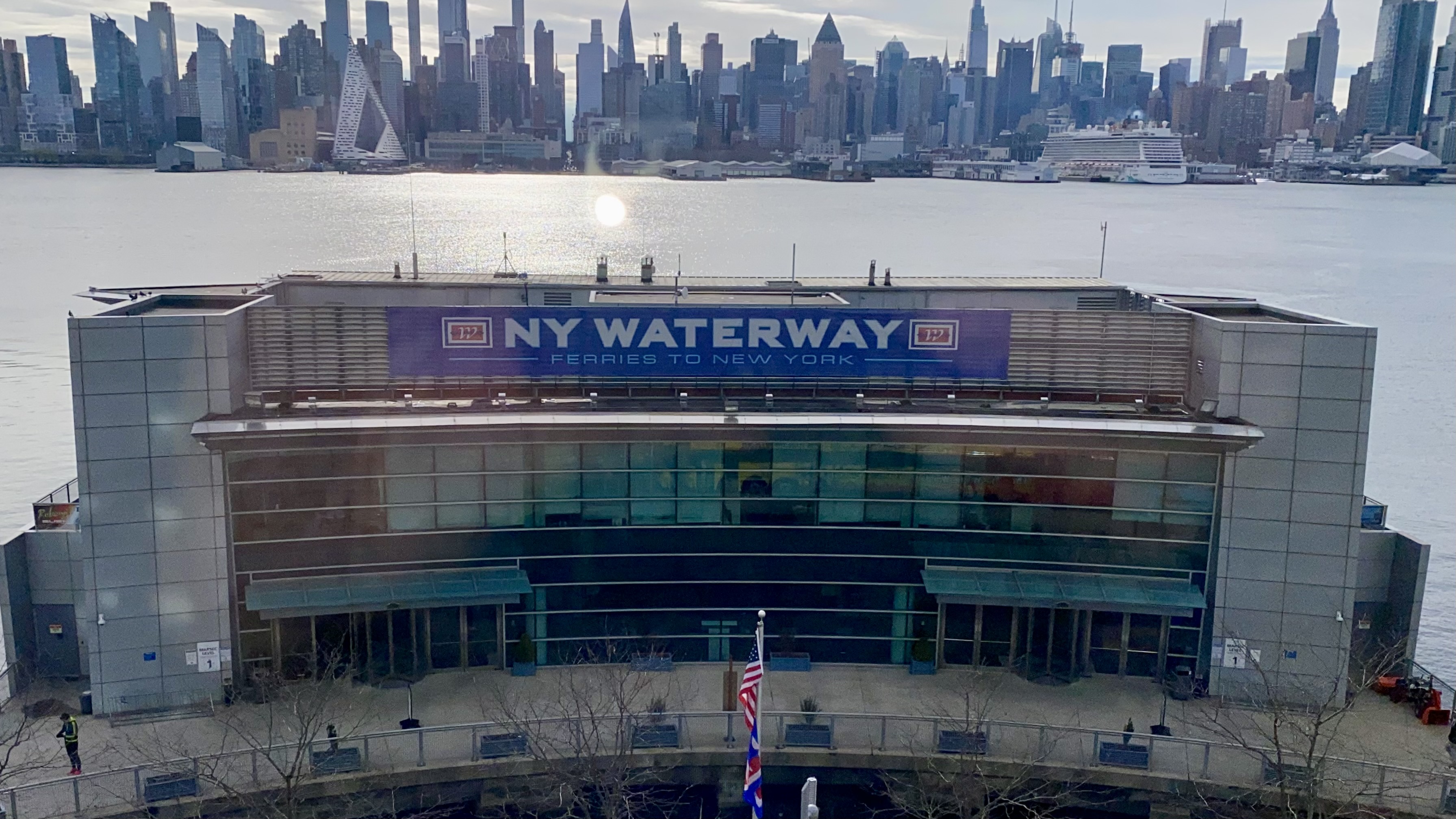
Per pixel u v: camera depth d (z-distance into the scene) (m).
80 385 40.47
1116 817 39.28
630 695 41.28
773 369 47.59
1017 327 47.69
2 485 80.81
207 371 41.59
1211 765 39.03
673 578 45.72
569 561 45.19
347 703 42.06
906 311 47.44
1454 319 174.75
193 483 41.91
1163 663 45.12
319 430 41.62
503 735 38.66
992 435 44.34
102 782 36.75
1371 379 42.53
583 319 46.84
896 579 45.97
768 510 45.53
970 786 36.94
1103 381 47.59
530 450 44.28
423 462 43.66
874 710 42.56
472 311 46.41
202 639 42.72
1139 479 44.56
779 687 44.22
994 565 45.72
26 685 43.97
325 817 37.41
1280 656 44.41
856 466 45.22
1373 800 37.53
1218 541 44.28
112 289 52.66
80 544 43.81
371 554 43.88
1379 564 46.50
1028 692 44.16
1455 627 61.69
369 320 45.97
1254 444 43.00
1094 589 44.78
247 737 37.53
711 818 40.09
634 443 44.66
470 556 44.66
